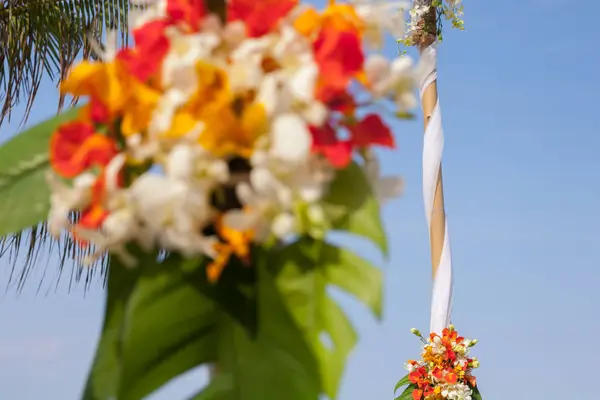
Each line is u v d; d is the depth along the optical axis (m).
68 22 6.86
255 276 1.29
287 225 1.17
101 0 6.93
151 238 1.21
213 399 1.26
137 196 1.14
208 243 1.17
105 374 1.33
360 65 1.29
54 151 1.27
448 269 5.98
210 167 1.18
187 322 1.28
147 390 1.27
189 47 1.23
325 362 1.26
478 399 5.58
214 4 1.34
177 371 1.28
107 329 1.35
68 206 1.24
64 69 6.87
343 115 1.31
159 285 1.27
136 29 1.35
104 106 1.27
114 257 1.34
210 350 1.29
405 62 1.32
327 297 1.27
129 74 1.25
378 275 1.25
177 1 1.37
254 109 1.18
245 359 1.27
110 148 1.26
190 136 1.18
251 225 1.18
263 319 1.28
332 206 1.27
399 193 1.33
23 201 1.36
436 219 6.09
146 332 1.26
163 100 1.21
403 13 1.37
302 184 1.20
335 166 1.23
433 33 6.30
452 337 5.58
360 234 1.27
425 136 6.20
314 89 1.24
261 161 1.17
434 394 5.42
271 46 1.25
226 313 1.28
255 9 1.32
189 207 1.16
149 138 1.23
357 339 1.25
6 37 6.77
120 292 1.34
